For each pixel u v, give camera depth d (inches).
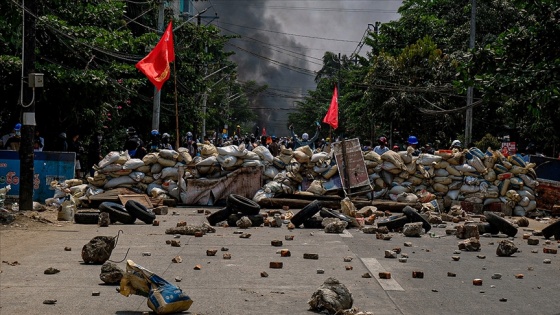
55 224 506.9
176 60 1322.6
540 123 1071.6
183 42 1354.6
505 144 1030.4
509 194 665.0
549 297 291.7
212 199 661.9
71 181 646.5
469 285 313.6
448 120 1437.0
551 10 401.4
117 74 957.2
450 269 351.9
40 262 352.8
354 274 333.7
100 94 861.2
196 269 338.3
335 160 685.3
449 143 1494.8
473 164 674.2
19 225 490.9
